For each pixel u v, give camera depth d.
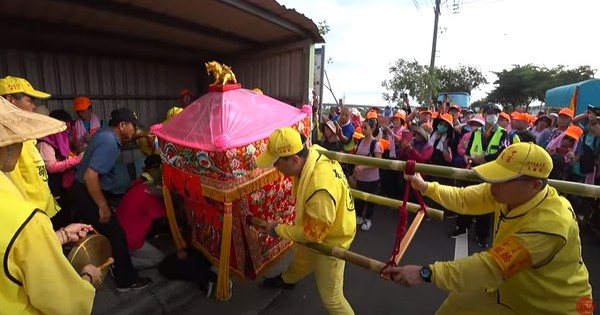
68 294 1.14
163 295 2.63
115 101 5.61
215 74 2.57
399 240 1.75
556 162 4.25
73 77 5.09
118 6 3.46
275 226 2.05
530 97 36.44
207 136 2.22
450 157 4.41
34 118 1.26
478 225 3.87
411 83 20.38
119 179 3.47
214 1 3.33
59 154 3.37
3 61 4.40
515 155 1.40
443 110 7.01
